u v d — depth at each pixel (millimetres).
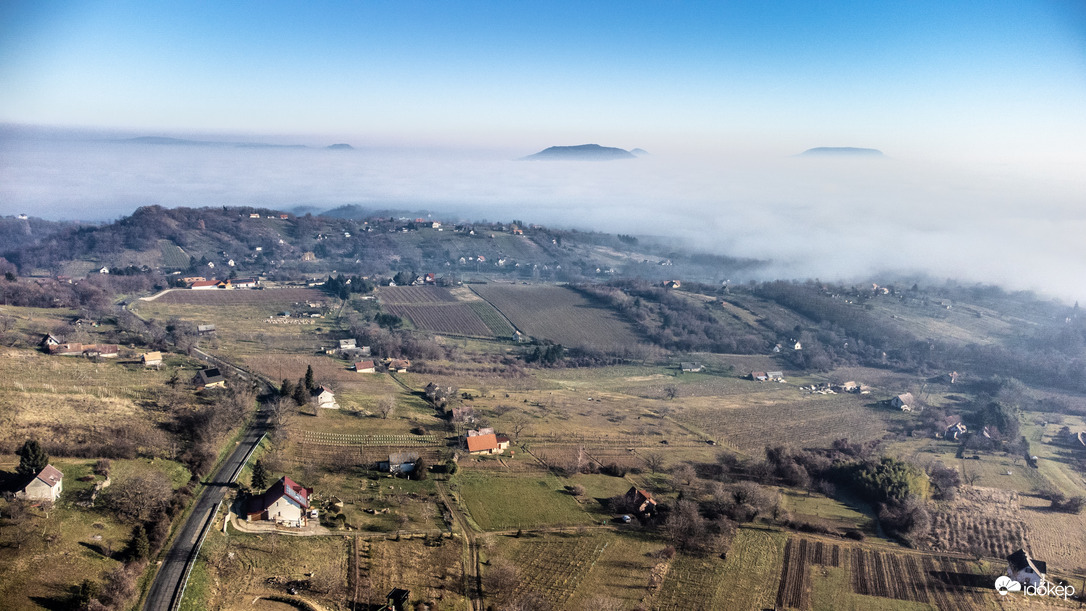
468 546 87625
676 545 94875
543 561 86750
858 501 118688
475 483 108125
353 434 121812
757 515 106562
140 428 100250
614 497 108312
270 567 75500
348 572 76938
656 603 80750
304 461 106812
